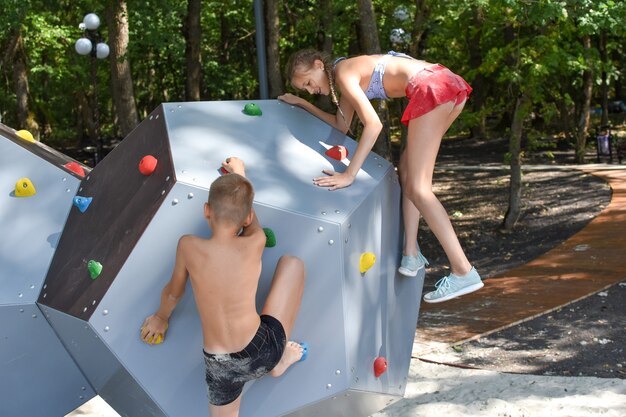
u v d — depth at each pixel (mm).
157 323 3369
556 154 24438
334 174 3816
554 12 9992
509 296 9422
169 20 17781
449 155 26750
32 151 4488
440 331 8289
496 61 13047
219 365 3244
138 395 3510
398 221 4137
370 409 4027
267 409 3504
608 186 16625
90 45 15555
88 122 36344
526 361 7094
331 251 3520
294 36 21844
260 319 3301
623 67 28609
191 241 3252
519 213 13883
